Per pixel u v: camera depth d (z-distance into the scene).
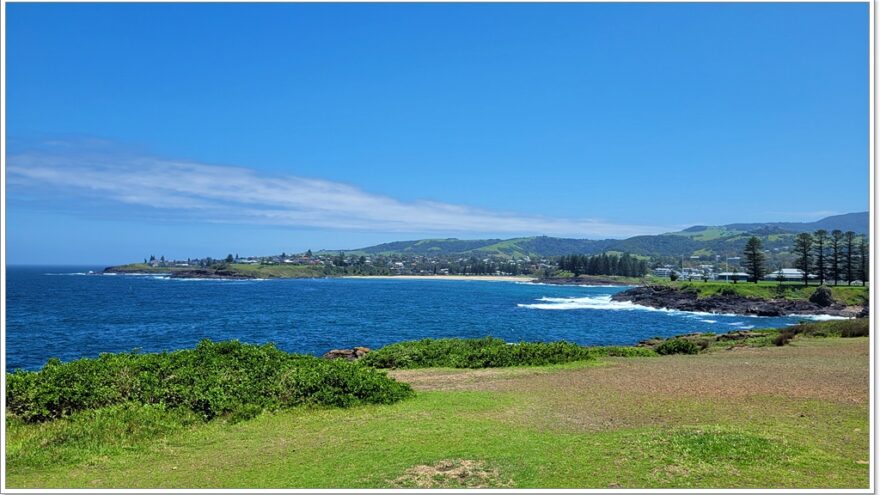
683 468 7.79
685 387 14.29
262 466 8.37
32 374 12.01
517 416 11.37
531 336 54.84
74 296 101.94
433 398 13.48
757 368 17.67
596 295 129.62
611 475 7.59
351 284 181.62
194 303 90.38
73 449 9.02
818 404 11.91
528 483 7.34
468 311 82.81
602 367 18.97
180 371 13.19
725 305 87.44
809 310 83.00
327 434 10.12
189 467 8.40
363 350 26.25
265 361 14.91
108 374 12.35
